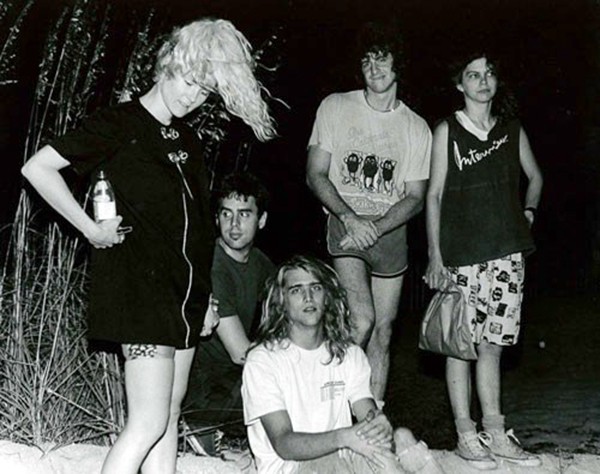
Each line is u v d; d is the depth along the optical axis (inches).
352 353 163.2
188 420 185.6
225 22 142.3
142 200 141.4
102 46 191.8
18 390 181.0
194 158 149.6
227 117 197.0
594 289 512.4
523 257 187.2
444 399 286.7
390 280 194.7
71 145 138.0
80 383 186.2
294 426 157.9
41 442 178.1
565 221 520.1
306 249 420.5
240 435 190.4
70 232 188.9
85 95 191.5
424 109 259.1
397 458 152.9
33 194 189.3
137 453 141.6
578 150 503.2
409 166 190.7
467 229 183.6
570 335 386.3
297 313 158.7
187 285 144.3
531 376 319.0
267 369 157.6
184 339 143.2
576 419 258.1
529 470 185.0
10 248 190.4
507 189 184.9
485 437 188.1
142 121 143.6
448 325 182.5
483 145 184.9
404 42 188.4
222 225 183.2
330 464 151.9
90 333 142.3
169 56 143.0
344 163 189.8
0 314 187.2
